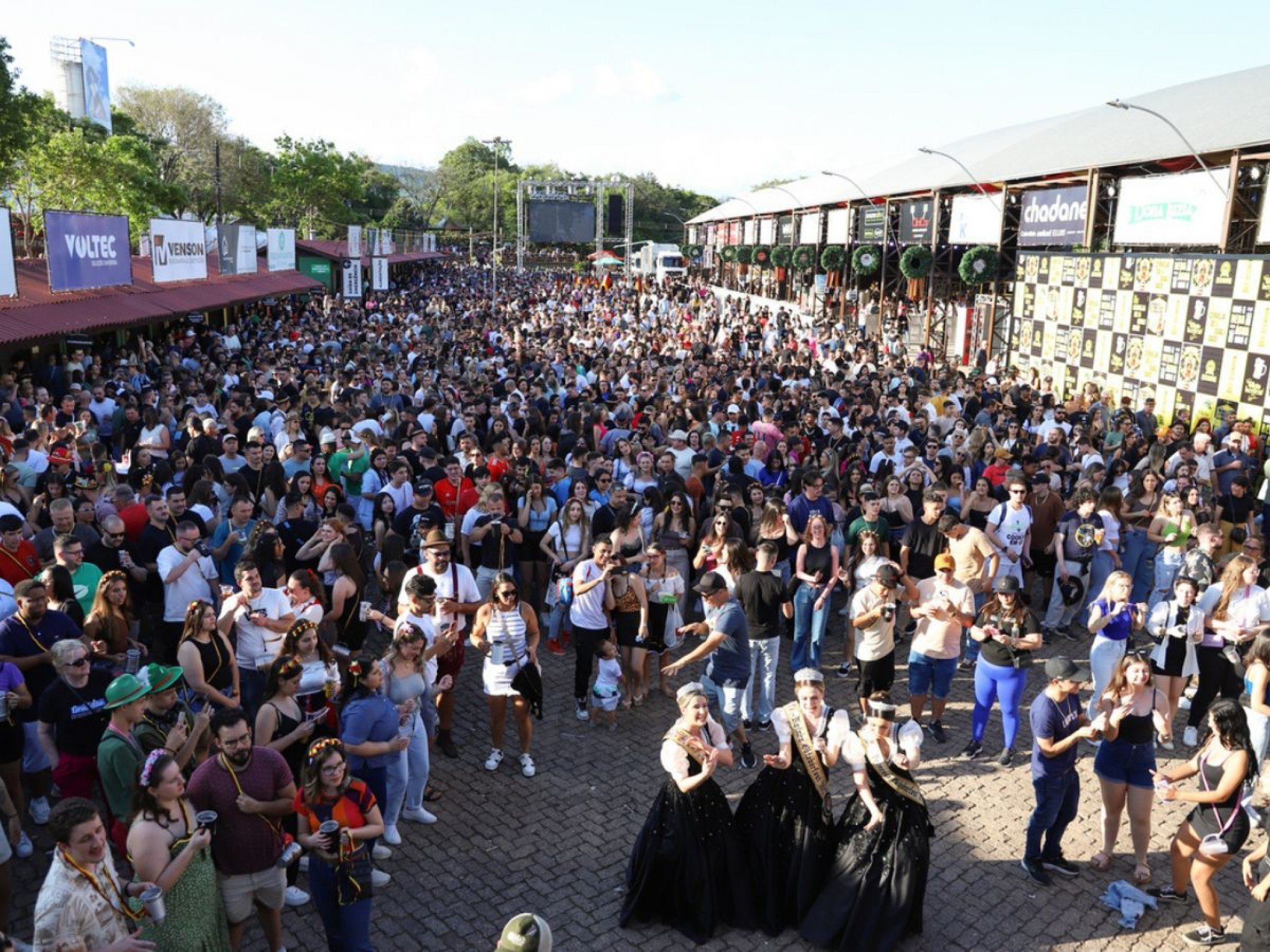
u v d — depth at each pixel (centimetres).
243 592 799
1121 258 2145
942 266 3338
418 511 1104
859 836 638
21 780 685
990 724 968
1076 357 2342
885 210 3603
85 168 4203
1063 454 1462
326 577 935
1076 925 666
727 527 1055
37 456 1173
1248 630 868
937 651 905
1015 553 1120
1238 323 1778
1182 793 640
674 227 13400
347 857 552
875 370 2542
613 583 939
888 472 1320
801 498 1134
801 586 1027
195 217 7188
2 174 3812
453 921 655
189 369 2277
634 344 3014
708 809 651
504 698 847
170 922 510
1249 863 609
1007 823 792
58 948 445
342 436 1270
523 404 1762
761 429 1507
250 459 1184
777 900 651
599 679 937
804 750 648
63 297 2112
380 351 2759
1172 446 1512
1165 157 2078
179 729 628
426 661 794
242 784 552
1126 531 1185
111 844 660
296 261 5056
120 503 980
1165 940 653
